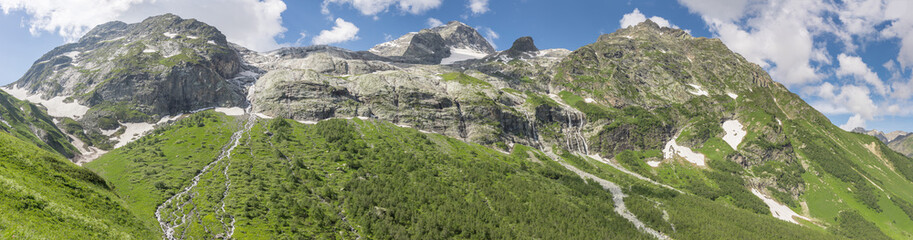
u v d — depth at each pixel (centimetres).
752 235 19712
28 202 8250
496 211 18338
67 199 9888
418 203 17575
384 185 18788
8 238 6700
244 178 17762
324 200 16750
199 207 14612
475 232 16238
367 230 14950
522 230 17125
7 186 8306
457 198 18562
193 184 17025
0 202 7606
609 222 19212
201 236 12569
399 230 15062
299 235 13588
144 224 11856
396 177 19862
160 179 16975
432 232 15412
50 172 10831
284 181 17988
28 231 7169
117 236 9444
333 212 15775
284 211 15075
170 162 19662
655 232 19388
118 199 12681
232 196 15800
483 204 18538
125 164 19412
